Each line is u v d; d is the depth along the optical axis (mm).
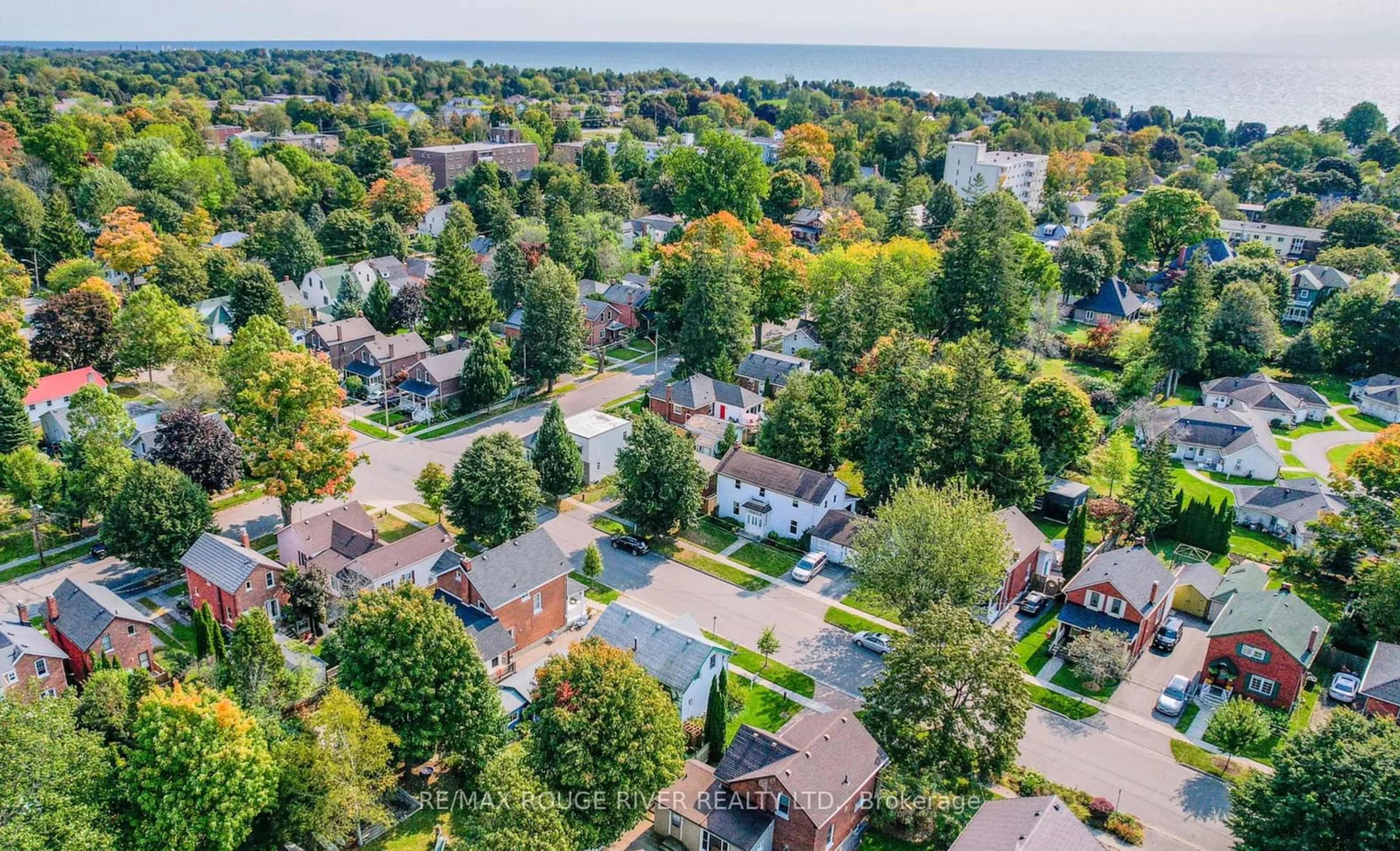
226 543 64000
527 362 104250
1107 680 60250
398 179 175875
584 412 92562
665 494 72938
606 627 58500
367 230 155250
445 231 113062
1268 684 57094
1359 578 65250
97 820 40031
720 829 44125
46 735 39000
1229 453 92500
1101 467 83625
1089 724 55875
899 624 64250
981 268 107875
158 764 40688
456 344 113500
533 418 98812
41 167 163125
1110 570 63906
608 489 85125
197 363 88375
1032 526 72375
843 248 129500
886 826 47312
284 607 63781
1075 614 63250
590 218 151750
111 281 130625
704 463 85750
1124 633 61000
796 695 57625
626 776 43031
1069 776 51281
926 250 122625
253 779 41500
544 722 44250
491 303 116562
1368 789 38375
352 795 42531
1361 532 68688
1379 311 115625
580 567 71875
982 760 47312
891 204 165500
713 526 79938
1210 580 69625
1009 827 38469
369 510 78812
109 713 46344
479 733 47875
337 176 188125
